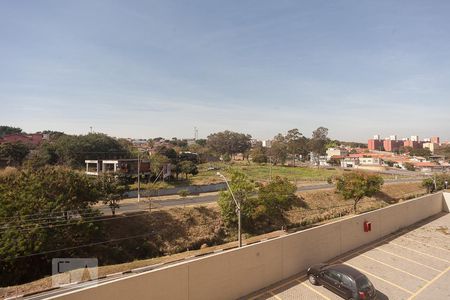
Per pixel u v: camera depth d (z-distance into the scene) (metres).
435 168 103.38
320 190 48.00
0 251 19.89
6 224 21.36
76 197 25.12
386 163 115.50
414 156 144.88
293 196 35.88
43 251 21.56
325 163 120.00
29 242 20.97
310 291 15.38
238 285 14.66
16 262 21.41
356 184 40.44
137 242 27.16
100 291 10.56
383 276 17.75
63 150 64.62
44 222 22.20
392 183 61.91
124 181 46.62
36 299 16.36
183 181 56.75
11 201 22.84
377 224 24.67
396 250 22.06
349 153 146.75
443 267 19.27
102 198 28.33
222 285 14.05
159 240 28.08
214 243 30.09
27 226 21.39
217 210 33.81
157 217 30.14
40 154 62.12
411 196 54.62
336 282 14.91
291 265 17.22
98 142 69.56
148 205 34.88
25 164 52.22
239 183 31.59
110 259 24.72
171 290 12.37
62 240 22.80
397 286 16.61
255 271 15.40
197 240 29.56
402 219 28.25
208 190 49.28
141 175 53.97
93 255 24.39
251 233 32.78
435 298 15.46
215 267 13.80
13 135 87.31
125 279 11.17
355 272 14.87
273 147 98.81
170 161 63.41
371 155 128.88
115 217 28.50
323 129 111.94
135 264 23.14
